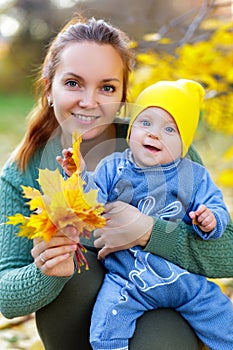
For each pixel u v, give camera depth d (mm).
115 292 2027
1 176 2285
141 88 3398
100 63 2088
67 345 2145
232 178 4535
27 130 2281
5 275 2076
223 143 6398
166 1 6301
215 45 3510
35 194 1805
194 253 2125
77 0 6391
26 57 11125
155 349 1987
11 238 2184
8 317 2094
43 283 1977
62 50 2131
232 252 2189
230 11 3859
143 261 2062
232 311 2123
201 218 1999
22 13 9812
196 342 2100
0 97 13164
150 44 3623
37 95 2424
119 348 1965
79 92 2094
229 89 3670
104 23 2195
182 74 3510
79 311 2100
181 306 2078
